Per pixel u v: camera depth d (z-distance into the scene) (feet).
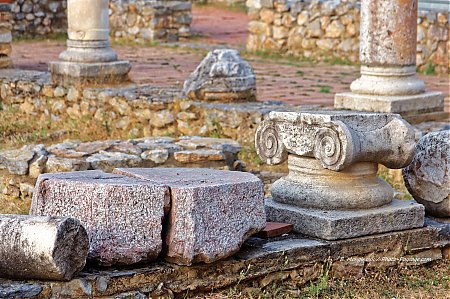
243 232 20.51
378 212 22.61
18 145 41.19
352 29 64.49
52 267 18.35
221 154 32.04
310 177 22.93
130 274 19.39
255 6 69.56
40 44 77.61
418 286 22.22
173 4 77.30
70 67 47.11
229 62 42.04
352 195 22.50
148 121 42.83
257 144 23.71
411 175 25.03
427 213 24.98
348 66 63.10
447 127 36.60
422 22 59.72
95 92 45.32
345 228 22.08
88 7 47.14
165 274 19.74
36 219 18.66
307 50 66.85
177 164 31.68
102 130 44.19
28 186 30.35
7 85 50.26
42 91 48.52
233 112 39.58
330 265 21.86
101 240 19.58
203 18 92.12
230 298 20.26
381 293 21.58
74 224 18.75
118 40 77.92
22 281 18.83
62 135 43.45
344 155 21.54
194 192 19.62
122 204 19.62
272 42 68.95
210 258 19.83
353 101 38.01
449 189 24.26
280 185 23.39
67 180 20.26
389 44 37.42
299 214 22.48
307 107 40.52
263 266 20.97
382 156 22.56
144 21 77.05
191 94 41.93
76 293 18.83
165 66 60.64
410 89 37.78
